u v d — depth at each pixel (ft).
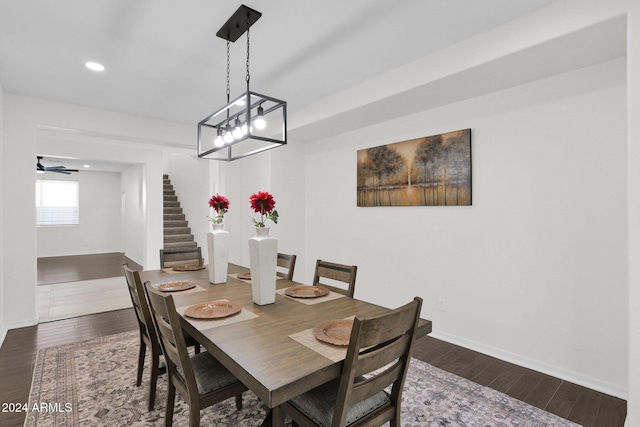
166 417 5.65
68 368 8.25
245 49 7.94
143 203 22.00
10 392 7.23
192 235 24.44
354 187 13.02
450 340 10.02
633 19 5.34
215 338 4.67
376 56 8.35
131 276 6.57
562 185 7.88
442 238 10.21
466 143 9.48
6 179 10.78
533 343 8.38
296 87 10.37
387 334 4.05
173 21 6.77
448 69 7.89
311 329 5.04
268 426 5.28
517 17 6.70
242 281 8.21
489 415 6.47
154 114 13.04
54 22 6.79
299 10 6.43
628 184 5.34
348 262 13.28
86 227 30.32
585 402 6.92
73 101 11.57
